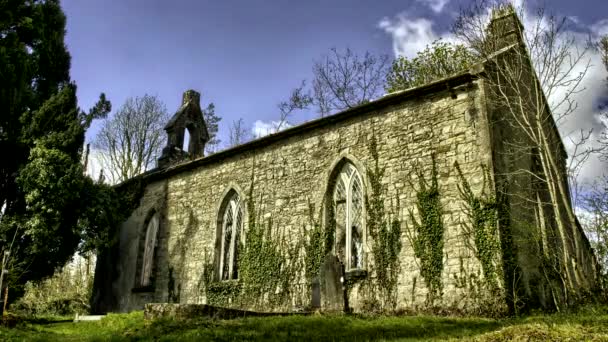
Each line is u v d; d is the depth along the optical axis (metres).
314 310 14.99
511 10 18.05
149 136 35.91
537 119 15.16
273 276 18.03
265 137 19.80
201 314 12.90
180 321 12.19
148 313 13.35
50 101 20.20
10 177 19.73
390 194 15.86
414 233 15.00
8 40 20.55
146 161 35.25
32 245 18.34
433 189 15.00
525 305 12.97
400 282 14.81
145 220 23.81
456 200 14.48
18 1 21.39
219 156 21.48
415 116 16.14
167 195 23.33
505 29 17.88
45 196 18.47
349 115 17.67
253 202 19.64
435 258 14.34
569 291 13.51
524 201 15.08
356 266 16.39
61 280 35.50
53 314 24.52
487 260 13.44
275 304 17.64
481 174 14.22
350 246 16.62
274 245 18.39
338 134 17.91
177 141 26.23
